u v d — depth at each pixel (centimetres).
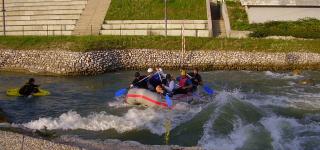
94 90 2355
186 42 3275
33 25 3894
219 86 2477
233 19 3909
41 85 2486
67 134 1490
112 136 1488
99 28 3756
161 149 1226
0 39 3253
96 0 4200
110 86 2483
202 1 4141
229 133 1517
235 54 3194
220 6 4322
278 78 2759
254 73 2983
